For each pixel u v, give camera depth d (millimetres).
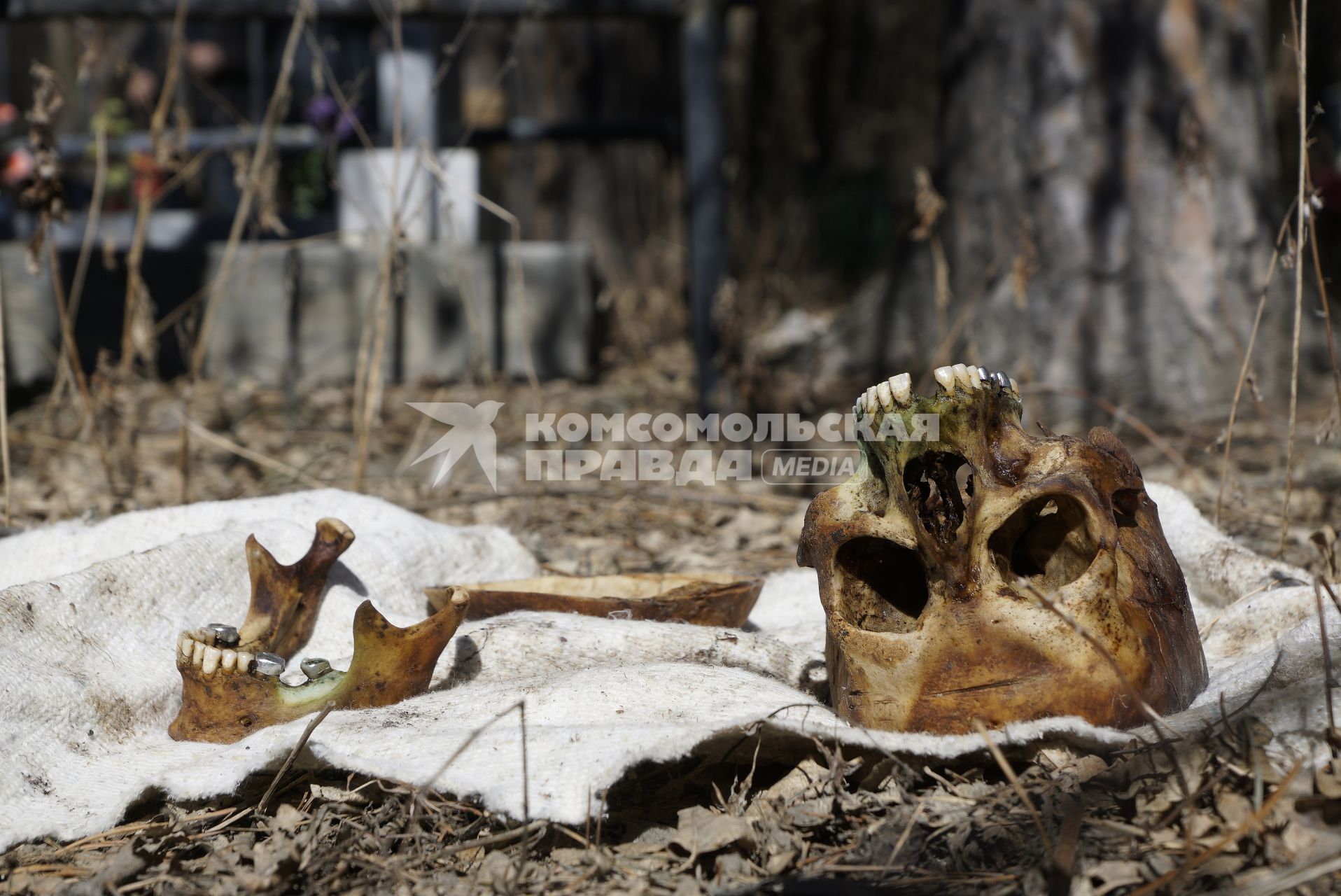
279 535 3086
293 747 2223
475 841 2137
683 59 6203
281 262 7016
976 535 2143
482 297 7270
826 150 12742
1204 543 3053
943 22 6801
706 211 6219
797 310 10203
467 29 4727
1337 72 12117
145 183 6375
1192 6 6012
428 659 2490
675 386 7520
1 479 4934
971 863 1960
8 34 8375
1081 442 2229
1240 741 2025
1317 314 3061
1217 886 1803
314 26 6797
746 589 2951
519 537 4465
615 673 2436
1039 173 6215
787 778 2225
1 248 6820
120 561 2736
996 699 2125
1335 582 2691
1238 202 6090
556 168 13812
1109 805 2016
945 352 5242
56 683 2430
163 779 2234
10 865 2158
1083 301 6148
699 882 1986
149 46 8961
